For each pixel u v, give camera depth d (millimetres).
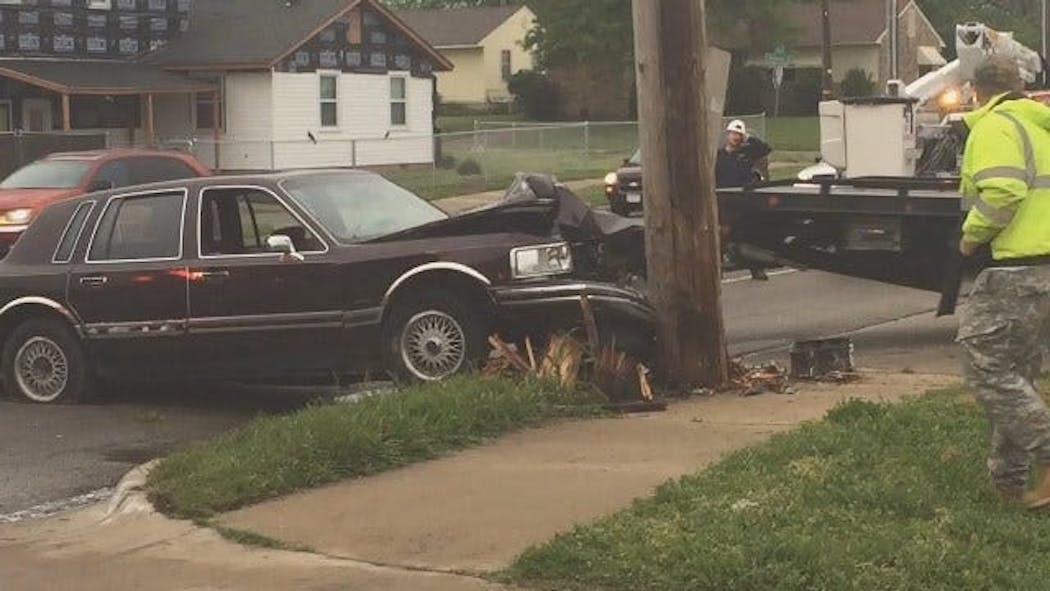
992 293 5914
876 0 73125
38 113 34312
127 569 6156
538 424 8492
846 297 16125
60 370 10703
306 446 7410
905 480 6371
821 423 7836
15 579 6098
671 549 5527
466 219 10023
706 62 9492
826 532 5645
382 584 5652
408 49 39719
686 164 9453
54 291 10555
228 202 10430
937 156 16172
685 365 9633
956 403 8258
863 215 12367
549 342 9539
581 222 10211
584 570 5500
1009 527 5664
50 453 9000
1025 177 5797
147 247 10422
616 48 60750
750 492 6336
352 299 9914
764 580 5172
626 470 7223
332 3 37656
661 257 9594
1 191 19031
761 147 16266
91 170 19359
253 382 10609
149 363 10430
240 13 38438
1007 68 5969
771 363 11000
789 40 64438
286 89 36500
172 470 7535
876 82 69000
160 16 37312
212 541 6441
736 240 12930
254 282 10055
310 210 10195
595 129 39594
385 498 6910
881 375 10375
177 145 35062
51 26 34938
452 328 9844
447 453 7801
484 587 5516
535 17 66250
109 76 34281
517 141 38250
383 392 9164
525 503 6648
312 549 6191
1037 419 5895
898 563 5238
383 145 38750
